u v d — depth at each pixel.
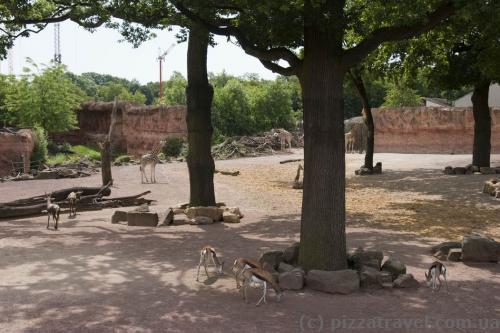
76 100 70.00
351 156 48.25
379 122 54.81
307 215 9.83
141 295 8.75
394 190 25.27
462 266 11.15
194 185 18.44
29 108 60.47
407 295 8.95
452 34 16.55
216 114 71.25
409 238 14.28
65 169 38.44
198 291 9.05
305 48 9.91
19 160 42.97
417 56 27.38
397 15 9.16
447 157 43.88
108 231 15.53
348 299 8.66
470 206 19.78
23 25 17.38
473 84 28.78
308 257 9.77
